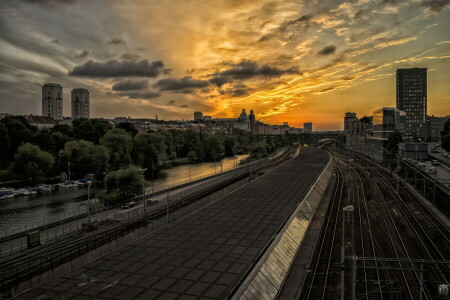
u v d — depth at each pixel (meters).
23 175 132.75
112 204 87.06
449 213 73.81
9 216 85.25
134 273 36.00
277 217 58.38
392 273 44.28
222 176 122.44
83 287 32.94
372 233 61.38
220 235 48.72
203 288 32.34
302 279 42.31
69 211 88.38
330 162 150.62
